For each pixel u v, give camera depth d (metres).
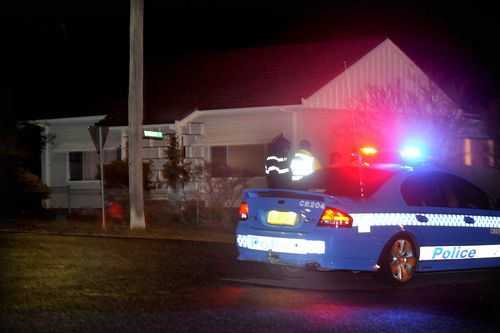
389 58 25.69
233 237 17.22
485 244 11.38
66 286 9.95
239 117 24.56
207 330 7.60
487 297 9.75
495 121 25.58
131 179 17.72
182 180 23.05
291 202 10.20
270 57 27.67
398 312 8.67
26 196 23.67
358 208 10.05
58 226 18.27
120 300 9.06
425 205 10.80
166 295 9.45
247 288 10.08
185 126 25.22
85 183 27.95
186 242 15.57
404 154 13.99
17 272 11.04
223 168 22.81
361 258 10.00
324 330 7.71
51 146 28.78
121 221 20.48
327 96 23.92
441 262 10.88
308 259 9.95
